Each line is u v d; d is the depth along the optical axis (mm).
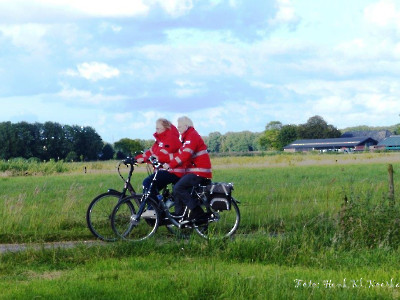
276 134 173875
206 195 10562
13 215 12273
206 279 7090
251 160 55031
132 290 6809
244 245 9398
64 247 9555
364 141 159500
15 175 38188
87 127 121188
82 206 14375
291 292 6762
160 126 10664
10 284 7348
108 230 10641
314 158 59031
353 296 6750
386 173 29953
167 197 10766
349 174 29500
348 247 9812
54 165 41969
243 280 7094
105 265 8453
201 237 9984
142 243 9516
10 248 10039
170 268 8281
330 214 11383
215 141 177750
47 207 14180
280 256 9164
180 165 10500
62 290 6836
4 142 111375
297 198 16203
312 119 175875
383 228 10219
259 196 16688
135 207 10711
